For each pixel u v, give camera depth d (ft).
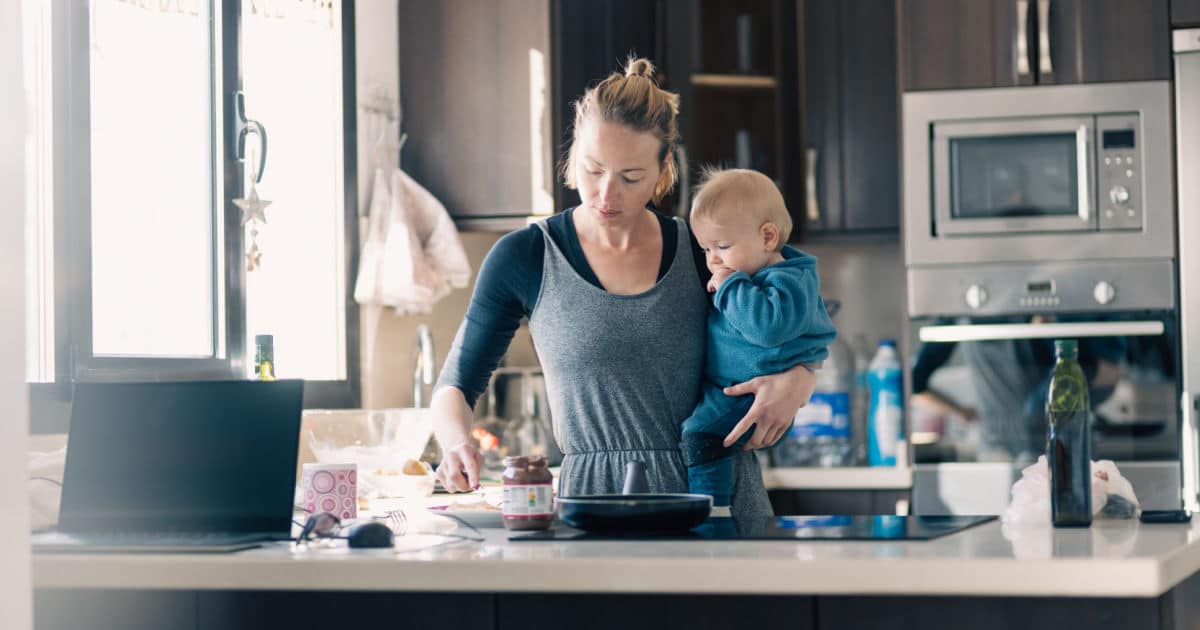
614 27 12.37
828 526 5.77
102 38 8.66
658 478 6.90
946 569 4.48
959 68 11.98
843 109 13.26
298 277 10.88
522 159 11.73
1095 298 11.71
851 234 13.28
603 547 5.18
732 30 13.03
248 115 10.30
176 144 9.36
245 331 9.83
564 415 7.06
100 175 8.63
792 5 13.07
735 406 6.91
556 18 11.69
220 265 9.62
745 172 7.06
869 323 14.21
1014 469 11.76
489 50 11.82
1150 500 11.52
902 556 4.63
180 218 9.39
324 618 5.17
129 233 8.90
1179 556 4.68
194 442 5.99
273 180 10.57
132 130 8.94
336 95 11.17
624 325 6.93
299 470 9.11
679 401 7.00
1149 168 11.65
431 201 11.59
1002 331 11.75
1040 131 11.80
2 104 4.53
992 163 11.91
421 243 11.58
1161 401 11.57
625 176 6.79
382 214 11.32
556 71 11.69
